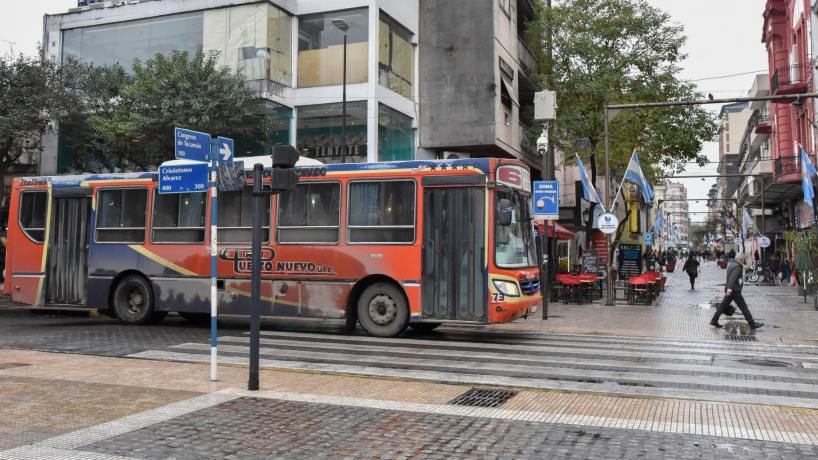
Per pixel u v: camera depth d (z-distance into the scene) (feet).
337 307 43.16
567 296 76.48
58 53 84.12
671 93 88.02
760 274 128.36
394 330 42.24
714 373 30.81
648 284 74.64
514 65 97.35
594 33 89.86
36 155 94.53
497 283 39.96
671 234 372.99
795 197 119.75
